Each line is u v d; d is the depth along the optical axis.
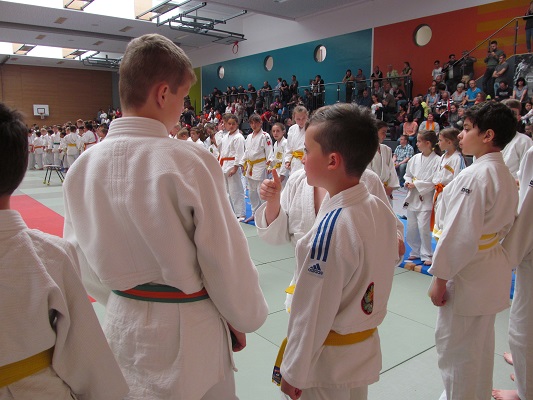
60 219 6.86
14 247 0.86
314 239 1.24
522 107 8.77
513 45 10.31
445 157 4.17
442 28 11.61
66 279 0.95
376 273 1.30
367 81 13.34
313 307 1.22
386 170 4.96
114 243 1.15
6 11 13.83
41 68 23.89
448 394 1.94
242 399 2.24
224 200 1.20
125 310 1.19
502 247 1.96
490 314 1.85
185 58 1.20
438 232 2.10
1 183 0.85
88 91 25.36
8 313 0.85
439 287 1.86
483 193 1.74
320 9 14.20
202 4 13.31
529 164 2.06
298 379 1.24
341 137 1.23
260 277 4.10
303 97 14.59
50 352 0.96
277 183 1.58
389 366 2.55
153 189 1.07
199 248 1.12
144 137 1.14
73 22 15.24
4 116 0.86
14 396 0.88
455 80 10.87
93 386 1.02
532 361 2.04
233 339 1.40
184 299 1.17
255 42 17.38
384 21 12.89
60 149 14.89
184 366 1.12
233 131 6.97
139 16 14.85
